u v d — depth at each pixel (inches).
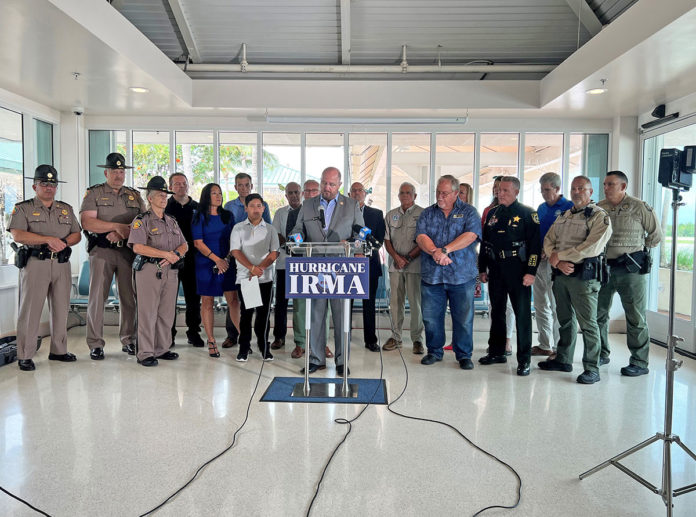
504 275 182.4
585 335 172.4
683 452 118.8
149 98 229.1
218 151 267.9
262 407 145.2
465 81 240.1
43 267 181.0
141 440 122.0
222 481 102.7
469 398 154.4
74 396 153.3
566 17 210.5
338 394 156.2
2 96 214.1
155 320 188.7
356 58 241.6
